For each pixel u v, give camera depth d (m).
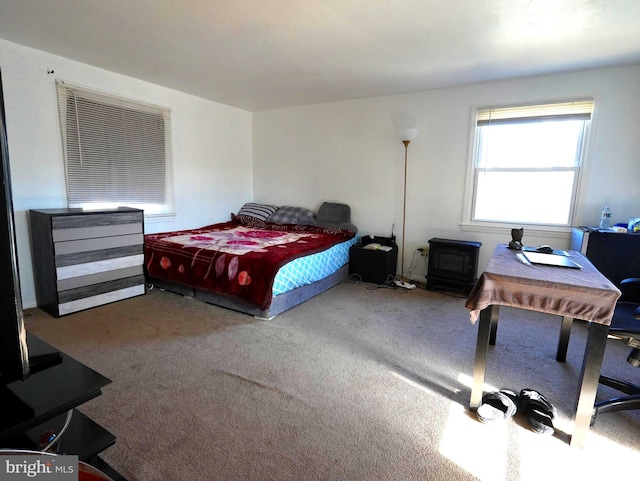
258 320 2.96
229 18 2.31
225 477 1.37
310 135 4.91
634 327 1.65
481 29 2.41
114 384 1.99
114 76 3.56
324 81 3.72
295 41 2.68
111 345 2.46
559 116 3.42
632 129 3.14
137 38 2.68
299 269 3.22
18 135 2.95
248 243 3.57
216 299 3.27
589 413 1.51
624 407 1.67
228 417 1.72
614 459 1.49
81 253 3.00
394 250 4.24
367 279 4.14
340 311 3.21
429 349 2.48
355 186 4.64
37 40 2.76
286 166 5.19
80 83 3.29
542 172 3.60
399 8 2.14
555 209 3.60
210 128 4.73
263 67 3.30
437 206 4.13
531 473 1.42
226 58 3.08
